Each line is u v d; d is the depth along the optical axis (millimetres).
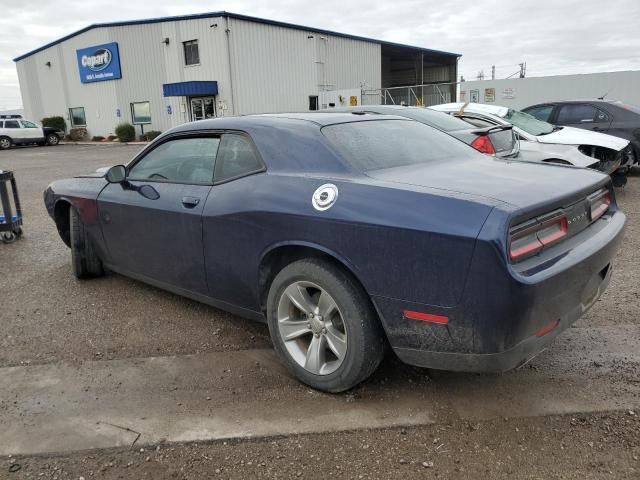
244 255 3332
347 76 36562
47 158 22719
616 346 3576
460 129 6758
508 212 2400
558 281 2541
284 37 32125
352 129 3492
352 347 2861
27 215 8812
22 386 3256
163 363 3506
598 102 10562
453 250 2438
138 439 2723
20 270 5586
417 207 2596
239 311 3627
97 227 4637
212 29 29922
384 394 3068
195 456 2594
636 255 5594
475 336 2486
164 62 32531
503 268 2354
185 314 4289
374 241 2672
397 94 38438
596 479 2369
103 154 24328
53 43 38188
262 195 3188
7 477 2471
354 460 2535
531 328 2516
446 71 49188
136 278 4500
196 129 3861
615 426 2721
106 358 3592
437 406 2941
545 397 3000
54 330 4043
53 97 39938
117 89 34781
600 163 8539
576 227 2900
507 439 2652
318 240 2887
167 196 3861
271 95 31953
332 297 2904
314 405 2979
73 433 2785
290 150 3277
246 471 2484
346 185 2910
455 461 2510
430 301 2549
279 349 3254
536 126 9188
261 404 3002
